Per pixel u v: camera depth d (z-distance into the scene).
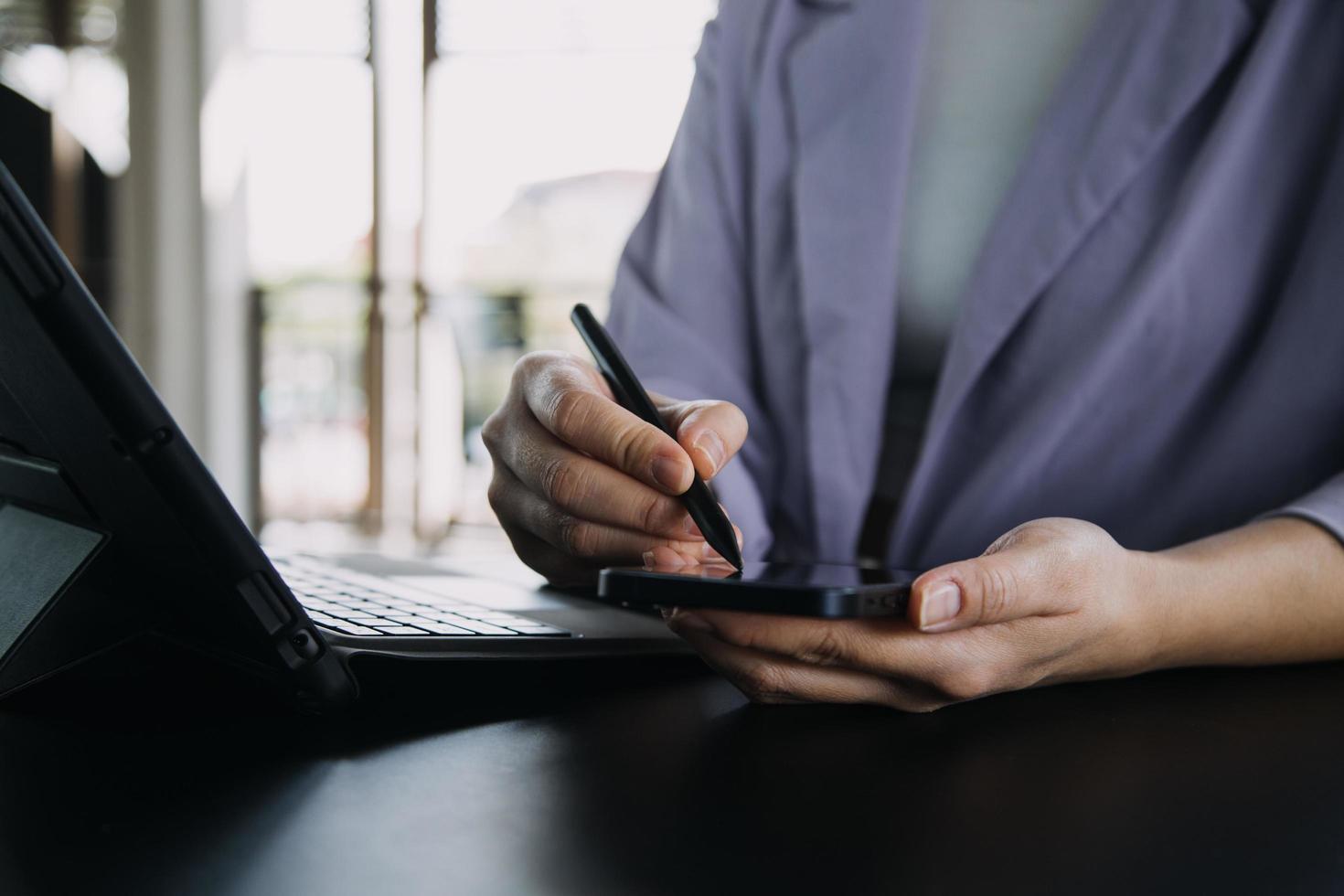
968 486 0.85
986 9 0.91
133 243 4.73
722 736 0.45
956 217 0.93
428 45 4.75
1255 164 0.79
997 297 0.84
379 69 4.76
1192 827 0.36
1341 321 0.75
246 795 0.36
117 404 0.36
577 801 0.36
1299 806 0.38
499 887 0.29
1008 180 0.91
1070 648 0.51
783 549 0.97
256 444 4.97
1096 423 0.82
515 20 4.73
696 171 1.02
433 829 0.33
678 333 0.99
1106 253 0.81
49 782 0.37
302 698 0.44
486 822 0.34
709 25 1.07
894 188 0.91
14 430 0.46
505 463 0.66
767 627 0.46
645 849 0.32
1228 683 0.57
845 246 0.92
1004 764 0.42
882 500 0.96
